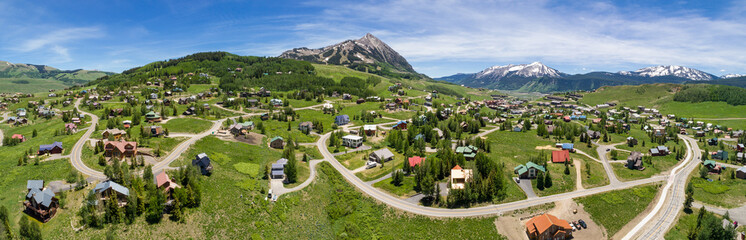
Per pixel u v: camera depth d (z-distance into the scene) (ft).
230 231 316.60
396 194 432.25
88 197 294.25
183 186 359.46
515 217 392.68
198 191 336.29
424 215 388.37
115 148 427.33
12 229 271.49
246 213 345.72
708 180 507.30
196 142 521.65
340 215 390.83
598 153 634.02
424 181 410.72
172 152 472.85
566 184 473.67
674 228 389.39
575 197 439.63
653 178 513.86
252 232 323.37
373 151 569.23
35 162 400.67
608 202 433.07
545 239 353.51
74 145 485.56
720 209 429.38
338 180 468.75
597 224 392.47
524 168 494.18
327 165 515.91
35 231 263.29
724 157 603.26
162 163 427.74
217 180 394.73
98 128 597.93
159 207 302.66
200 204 336.90
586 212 410.93
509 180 482.69
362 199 423.64
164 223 301.63
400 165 530.27
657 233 381.81
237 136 602.03
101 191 305.53
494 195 426.92
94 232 277.64
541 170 476.13
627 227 393.09
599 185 479.41
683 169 553.23
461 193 406.82
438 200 415.03
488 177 423.64
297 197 393.91
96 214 284.61
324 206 398.83
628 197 449.48
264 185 410.93
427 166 464.65
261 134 654.94
